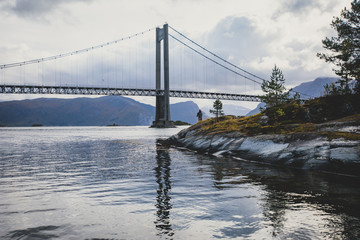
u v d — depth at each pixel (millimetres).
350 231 3998
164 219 4625
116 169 10625
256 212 4938
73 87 109062
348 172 8977
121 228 4223
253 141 14359
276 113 18062
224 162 12586
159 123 111812
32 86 103375
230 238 3809
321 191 6578
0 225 4371
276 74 23156
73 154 16938
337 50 18188
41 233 4031
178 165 11625
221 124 20844
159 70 121000
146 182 7918
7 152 18500
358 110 15023
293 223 4355
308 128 13648
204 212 4977
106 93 114188
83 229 4191
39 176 9156
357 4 17500
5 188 7250
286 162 11203
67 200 5957
